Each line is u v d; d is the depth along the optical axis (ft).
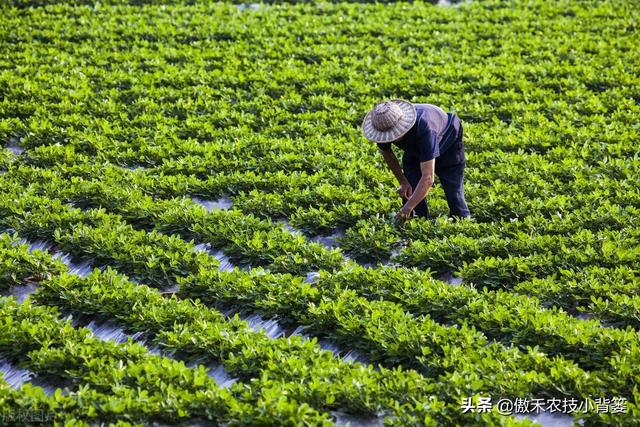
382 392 51.70
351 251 74.18
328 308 61.31
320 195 82.28
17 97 106.32
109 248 71.41
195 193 85.35
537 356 54.34
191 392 52.47
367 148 93.09
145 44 125.80
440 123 65.98
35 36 128.47
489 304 61.93
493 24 138.10
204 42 127.34
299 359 54.60
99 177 86.43
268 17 139.74
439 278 69.92
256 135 96.53
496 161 89.56
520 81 110.01
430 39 127.65
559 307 63.36
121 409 49.49
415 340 56.65
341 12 141.28
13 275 67.56
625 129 95.25
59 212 78.59
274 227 77.36
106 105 103.91
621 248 68.64
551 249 70.33
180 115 104.22
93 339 57.52
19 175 86.28
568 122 97.81
